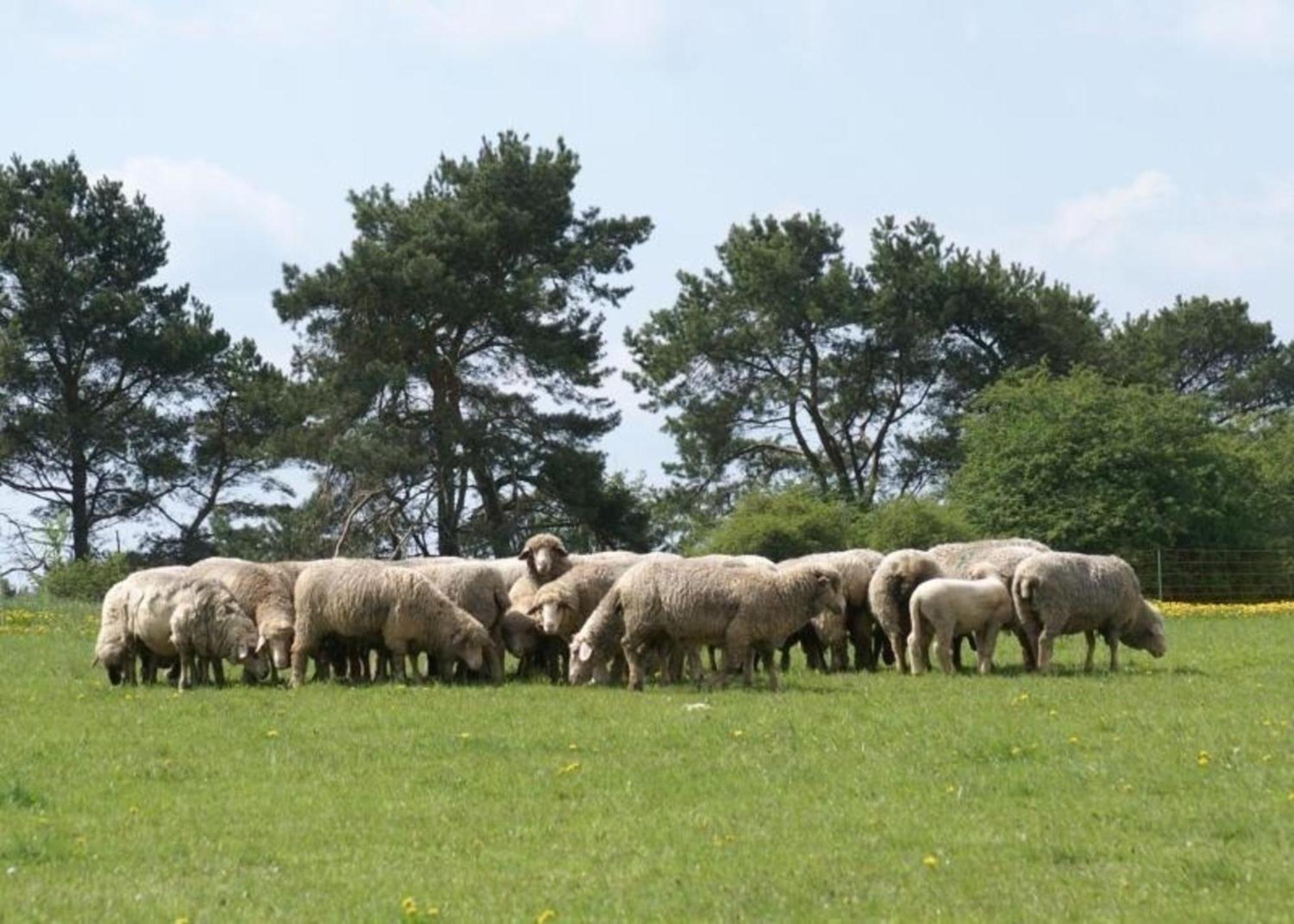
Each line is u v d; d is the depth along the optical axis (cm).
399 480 6812
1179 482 6438
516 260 7300
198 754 2097
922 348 8162
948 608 3105
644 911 1375
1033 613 3166
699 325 8131
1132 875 1460
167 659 3017
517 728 2278
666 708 2492
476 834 1652
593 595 3156
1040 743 2083
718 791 1841
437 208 7112
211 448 7850
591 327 7362
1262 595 6438
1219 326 11050
